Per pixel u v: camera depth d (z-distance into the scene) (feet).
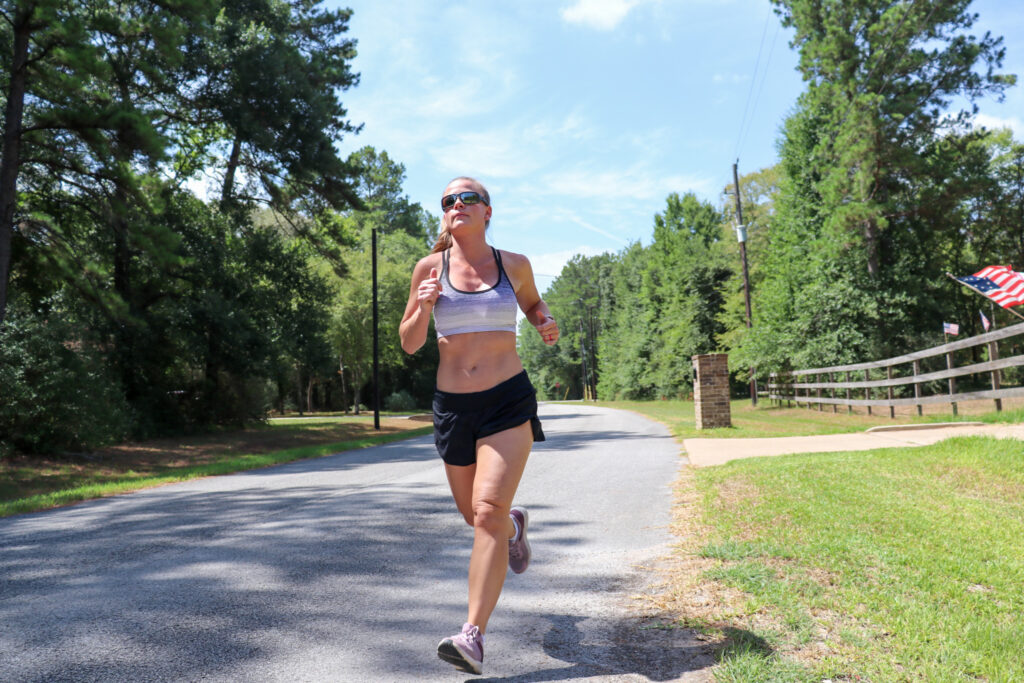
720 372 46.70
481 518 8.44
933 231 83.66
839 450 27.17
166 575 13.03
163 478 35.14
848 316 84.64
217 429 83.15
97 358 57.11
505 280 9.34
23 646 9.26
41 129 50.62
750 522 15.40
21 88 48.85
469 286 9.24
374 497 22.66
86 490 30.07
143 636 9.65
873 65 79.15
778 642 8.81
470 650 7.72
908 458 22.17
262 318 91.04
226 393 83.10
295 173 80.64
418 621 10.39
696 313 168.76
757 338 97.71
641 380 198.39
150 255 56.39
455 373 9.16
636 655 8.86
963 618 9.15
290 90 76.48
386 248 201.36
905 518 14.69
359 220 215.51
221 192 88.02
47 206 61.77
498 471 8.61
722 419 46.62
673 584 11.73
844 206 78.84
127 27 58.23
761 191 161.17
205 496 25.81
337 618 10.50
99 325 67.10
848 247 81.00
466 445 9.18
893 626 9.01
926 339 80.59
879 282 81.82
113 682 8.06
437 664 8.73
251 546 15.46
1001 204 115.55
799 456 25.54
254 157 84.48
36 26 48.03
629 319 231.91
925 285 83.15
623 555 14.11
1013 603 9.78
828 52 81.66
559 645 9.36
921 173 78.18
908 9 74.64
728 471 23.02
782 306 96.32
